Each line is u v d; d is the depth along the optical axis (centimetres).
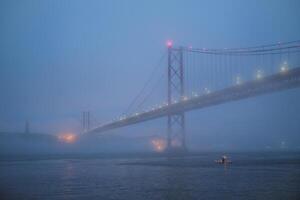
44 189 4041
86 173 5709
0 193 3812
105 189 3969
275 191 3622
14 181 4769
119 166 7119
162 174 5328
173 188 3938
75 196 3594
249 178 4619
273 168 6016
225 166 6575
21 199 3500
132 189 3925
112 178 4931
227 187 3922
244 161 8019
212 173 5303
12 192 3878
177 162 8050
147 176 5097
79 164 7969
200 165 6938
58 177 5162
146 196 3509
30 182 4647
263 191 3634
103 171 6022
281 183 4138
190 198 3369
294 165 6638
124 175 5297
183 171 5716
